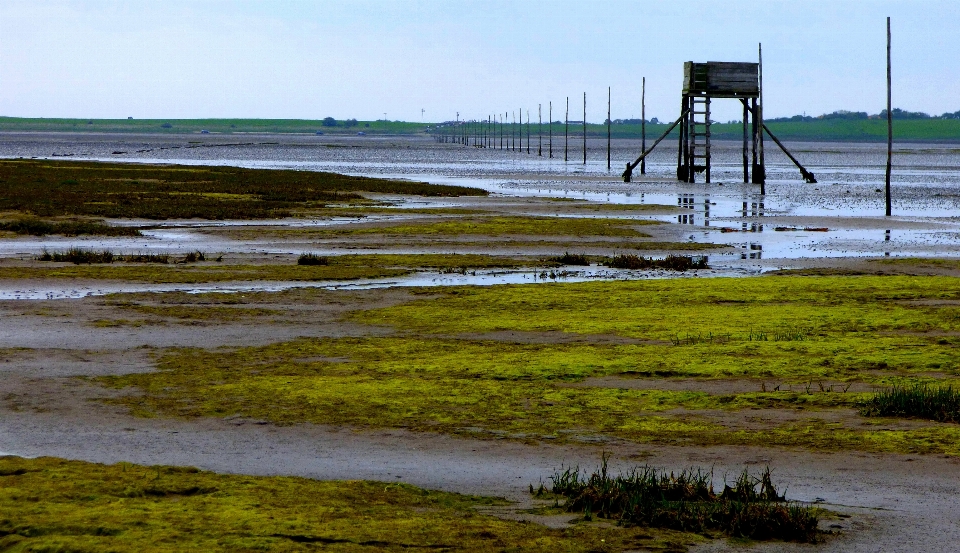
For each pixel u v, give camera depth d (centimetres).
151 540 1162
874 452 1731
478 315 3294
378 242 5588
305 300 3597
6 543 1148
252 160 19638
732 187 11825
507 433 1864
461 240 5706
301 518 1266
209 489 1399
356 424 1923
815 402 2108
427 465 1652
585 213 7656
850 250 5453
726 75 12750
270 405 2069
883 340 2820
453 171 15675
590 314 3312
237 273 4266
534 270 4572
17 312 3222
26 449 1738
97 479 1428
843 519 1363
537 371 2405
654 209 8131
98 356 2589
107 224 6366
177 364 2502
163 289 3828
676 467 1644
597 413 2019
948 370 2439
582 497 1400
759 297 3678
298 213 7294
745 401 2117
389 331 3014
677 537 1270
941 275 4428
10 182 9731
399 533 1226
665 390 2225
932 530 1323
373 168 16575
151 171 12925
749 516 1300
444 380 2312
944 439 1805
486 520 1306
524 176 14125
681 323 3125
